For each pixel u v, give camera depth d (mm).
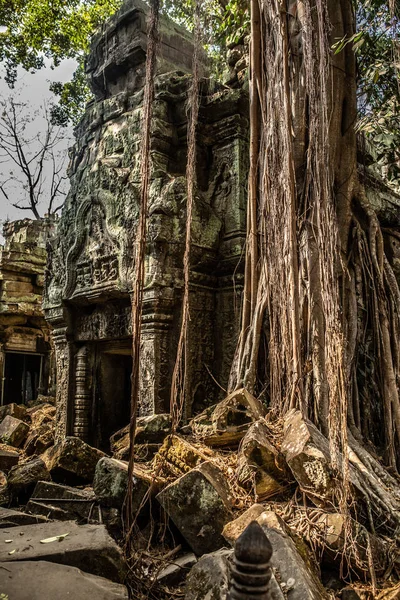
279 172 5215
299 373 4797
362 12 6508
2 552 3252
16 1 13727
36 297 14570
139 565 3766
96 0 14156
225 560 2988
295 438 4234
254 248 5898
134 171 7953
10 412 11148
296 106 5828
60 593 2746
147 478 4273
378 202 8344
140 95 8531
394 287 6234
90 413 8844
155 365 6875
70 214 9258
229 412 4957
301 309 5363
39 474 5336
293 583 2824
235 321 7281
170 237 7066
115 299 8242
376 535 3879
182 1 8703
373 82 6277
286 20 5098
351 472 4234
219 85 8430
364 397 5910
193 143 5117
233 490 4195
